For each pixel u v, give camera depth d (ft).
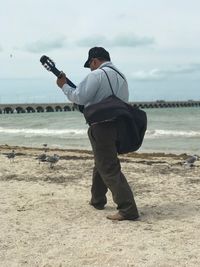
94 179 20.95
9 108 314.14
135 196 24.34
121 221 19.15
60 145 81.66
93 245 16.06
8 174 31.99
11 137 104.99
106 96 18.45
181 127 122.72
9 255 15.24
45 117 224.33
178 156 54.29
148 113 237.66
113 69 18.74
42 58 18.92
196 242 16.39
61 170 34.01
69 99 18.81
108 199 23.41
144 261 14.53
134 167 35.78
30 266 14.28
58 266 14.25
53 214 20.39
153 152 66.59
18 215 20.25
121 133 18.30
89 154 54.39
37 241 16.63
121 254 15.14
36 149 65.10
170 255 15.07
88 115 18.26
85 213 20.51
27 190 25.95
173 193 25.11
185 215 20.18
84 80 18.30
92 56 19.21
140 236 17.07
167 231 17.71
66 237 17.03
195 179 29.81
